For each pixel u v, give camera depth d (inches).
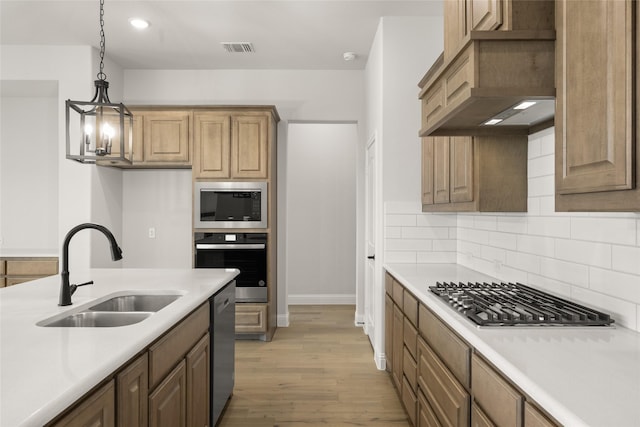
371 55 162.2
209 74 186.2
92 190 161.0
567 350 49.2
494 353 48.2
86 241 159.9
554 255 78.7
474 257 118.5
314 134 233.8
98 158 83.7
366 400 114.0
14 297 77.5
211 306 92.2
